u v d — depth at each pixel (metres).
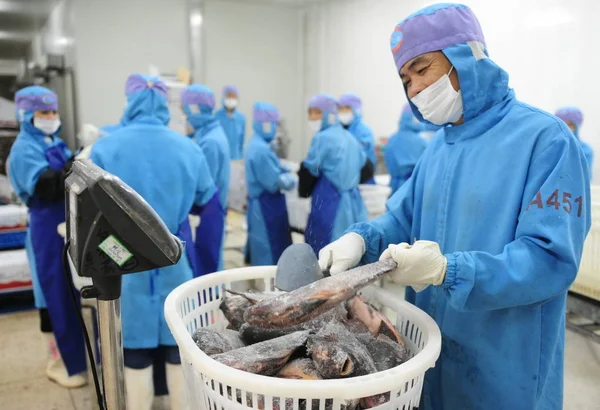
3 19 4.31
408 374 0.68
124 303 1.53
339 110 3.89
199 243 1.80
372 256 1.08
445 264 0.79
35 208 2.04
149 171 1.53
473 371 0.95
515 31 3.47
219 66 5.99
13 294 2.99
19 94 2.06
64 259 0.76
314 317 0.77
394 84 4.60
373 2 4.75
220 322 1.05
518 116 0.91
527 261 0.78
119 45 5.30
